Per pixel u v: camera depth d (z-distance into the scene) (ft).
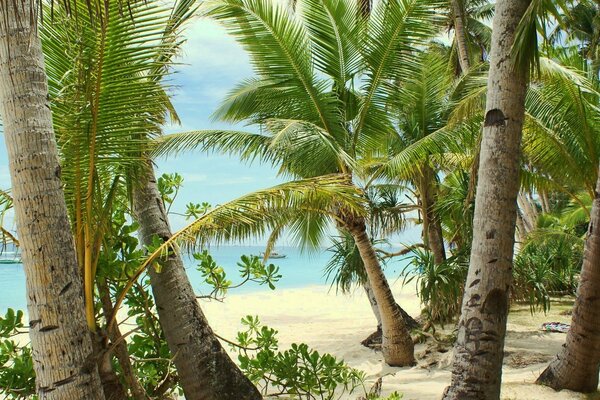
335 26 28.07
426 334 32.86
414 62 29.30
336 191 14.61
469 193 24.71
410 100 31.86
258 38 27.58
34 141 9.48
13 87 9.46
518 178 15.76
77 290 9.85
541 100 26.63
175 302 15.10
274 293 85.20
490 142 15.79
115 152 12.32
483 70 33.60
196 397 14.82
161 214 16.02
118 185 14.42
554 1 16.40
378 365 31.32
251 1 26.00
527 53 15.38
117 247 14.30
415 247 37.58
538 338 32.73
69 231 9.91
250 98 31.45
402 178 33.27
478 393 15.17
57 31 11.68
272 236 33.17
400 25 27.71
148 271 15.44
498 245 15.47
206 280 16.46
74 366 9.57
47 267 9.46
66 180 11.86
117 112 11.96
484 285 15.48
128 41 11.53
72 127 11.57
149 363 16.40
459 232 36.76
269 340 17.83
